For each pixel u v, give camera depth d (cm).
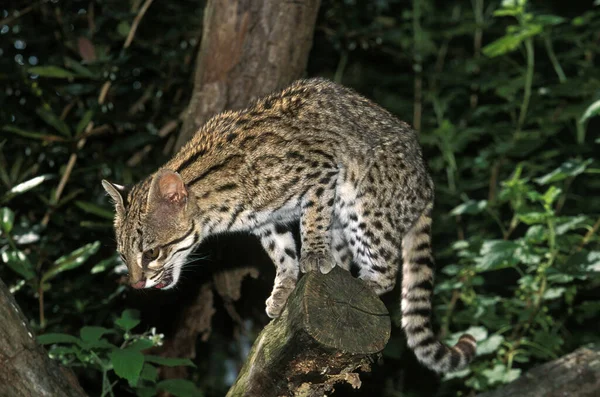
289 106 536
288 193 514
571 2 1080
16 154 741
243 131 525
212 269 670
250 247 658
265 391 400
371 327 383
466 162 813
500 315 724
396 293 734
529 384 557
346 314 384
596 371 546
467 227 821
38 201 709
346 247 568
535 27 716
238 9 613
